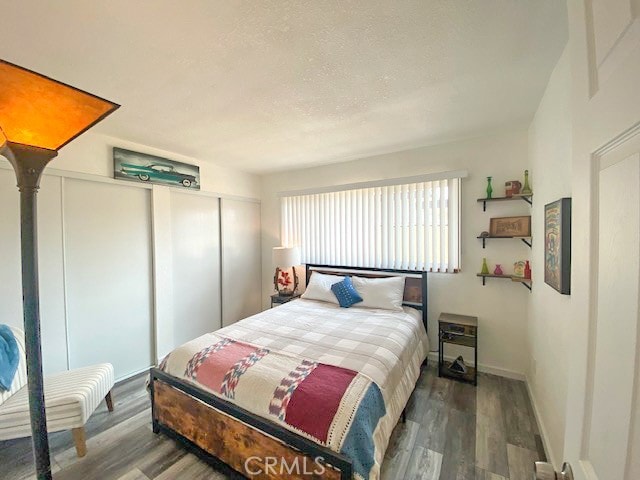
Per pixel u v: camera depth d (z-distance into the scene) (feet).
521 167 8.54
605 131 1.65
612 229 1.59
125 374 9.32
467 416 7.01
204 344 6.70
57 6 3.61
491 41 4.56
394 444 6.09
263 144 9.59
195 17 3.89
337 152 10.60
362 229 11.44
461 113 7.32
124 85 5.73
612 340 1.58
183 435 5.97
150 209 10.02
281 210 13.85
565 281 4.68
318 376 5.19
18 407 5.54
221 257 12.66
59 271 7.83
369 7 3.79
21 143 2.25
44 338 7.55
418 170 10.20
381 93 6.20
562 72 4.94
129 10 3.73
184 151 10.34
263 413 4.79
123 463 5.68
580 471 1.87
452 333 8.98
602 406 1.66
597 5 1.76
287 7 3.75
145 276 9.87
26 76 1.98
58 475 5.39
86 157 8.27
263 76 5.46
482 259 9.20
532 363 7.69
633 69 1.36
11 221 6.96
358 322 8.34
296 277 13.15
